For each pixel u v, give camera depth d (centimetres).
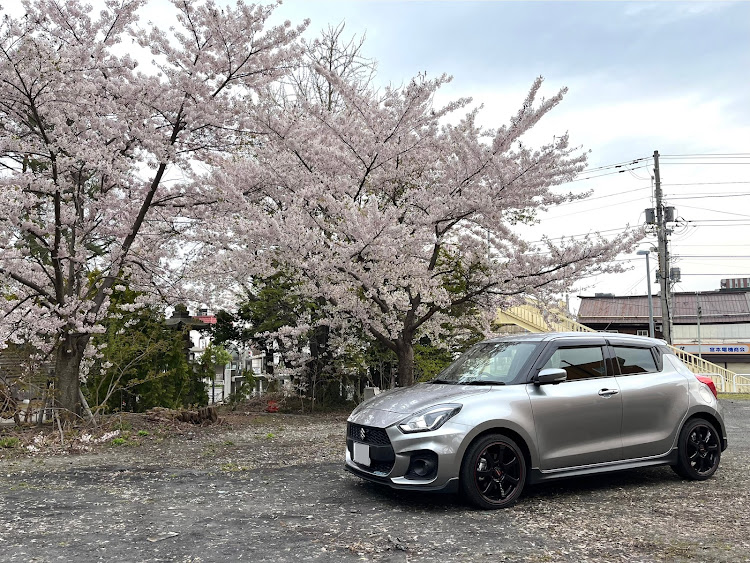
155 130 1127
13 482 676
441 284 1386
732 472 707
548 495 594
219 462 798
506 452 558
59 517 517
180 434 1077
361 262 1238
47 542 447
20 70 990
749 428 1160
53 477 703
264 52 1123
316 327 1641
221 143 1218
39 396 1100
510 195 1195
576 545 441
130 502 571
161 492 614
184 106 1110
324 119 1247
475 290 1362
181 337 1478
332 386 1672
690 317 4631
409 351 1361
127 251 1195
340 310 1427
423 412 550
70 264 1217
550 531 474
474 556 417
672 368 672
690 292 4922
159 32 1076
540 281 1272
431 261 1364
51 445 948
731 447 907
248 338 1825
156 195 1255
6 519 511
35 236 1120
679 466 652
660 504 559
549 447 575
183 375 1464
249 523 496
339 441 985
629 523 496
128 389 1399
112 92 1098
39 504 566
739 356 4444
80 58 1044
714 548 433
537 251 1291
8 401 1121
